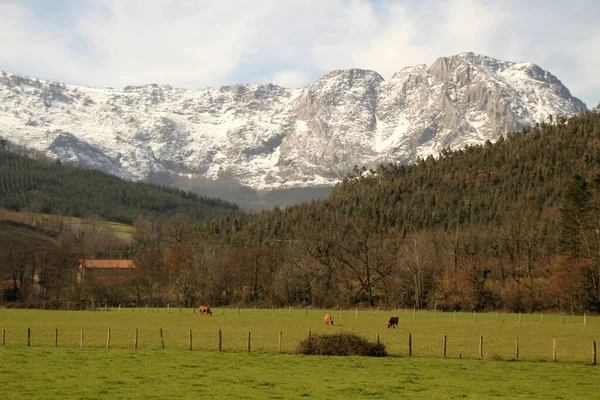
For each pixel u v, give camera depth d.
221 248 193.38
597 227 119.31
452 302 130.25
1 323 92.81
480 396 36.41
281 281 151.50
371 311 129.12
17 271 167.00
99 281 166.25
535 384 40.66
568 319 104.06
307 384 39.31
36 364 46.97
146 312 125.25
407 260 138.50
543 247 147.25
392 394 36.56
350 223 178.88
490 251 148.12
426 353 56.94
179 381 40.09
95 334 74.31
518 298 123.56
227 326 88.75
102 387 37.88
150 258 169.62
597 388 39.50
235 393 36.34
